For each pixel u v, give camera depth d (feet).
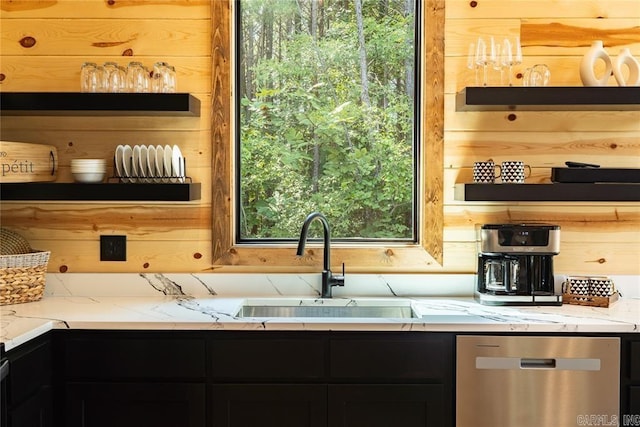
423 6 8.59
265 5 9.04
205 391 6.94
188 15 8.66
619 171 7.85
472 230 8.69
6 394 5.90
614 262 8.64
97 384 6.93
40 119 8.71
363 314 8.47
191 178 8.73
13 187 7.77
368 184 9.05
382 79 9.02
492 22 8.60
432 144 8.58
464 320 6.92
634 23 8.57
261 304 8.48
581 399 6.81
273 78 9.07
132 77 8.06
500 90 7.81
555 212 8.66
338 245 8.79
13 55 8.68
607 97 7.77
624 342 6.79
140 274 8.71
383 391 6.89
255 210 9.09
